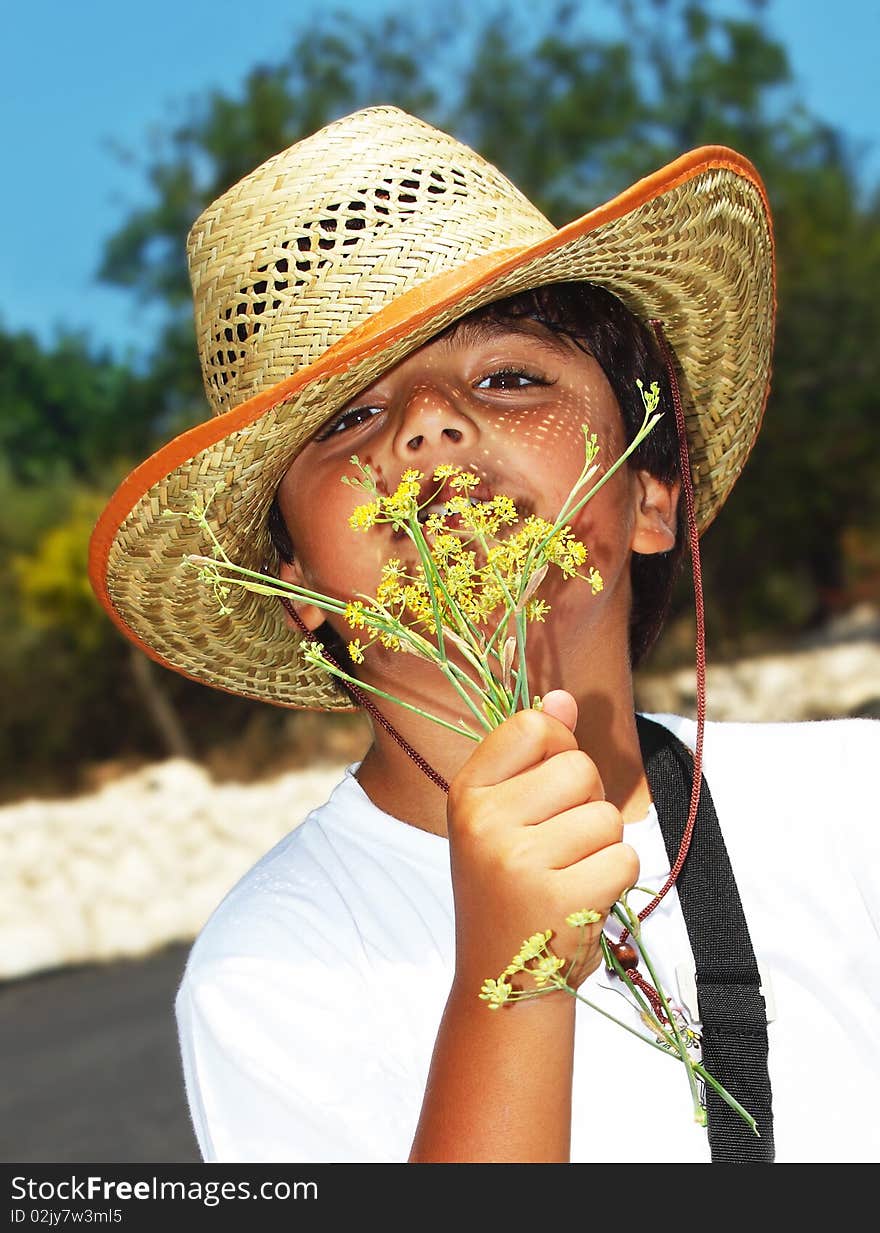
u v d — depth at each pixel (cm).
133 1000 827
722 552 1825
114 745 1773
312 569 171
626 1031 159
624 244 172
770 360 220
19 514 2006
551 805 125
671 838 172
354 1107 154
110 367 4253
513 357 167
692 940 163
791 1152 156
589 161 1962
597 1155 152
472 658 132
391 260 176
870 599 2497
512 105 1936
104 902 1033
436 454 158
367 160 182
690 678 1766
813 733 194
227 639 221
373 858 171
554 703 132
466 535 146
